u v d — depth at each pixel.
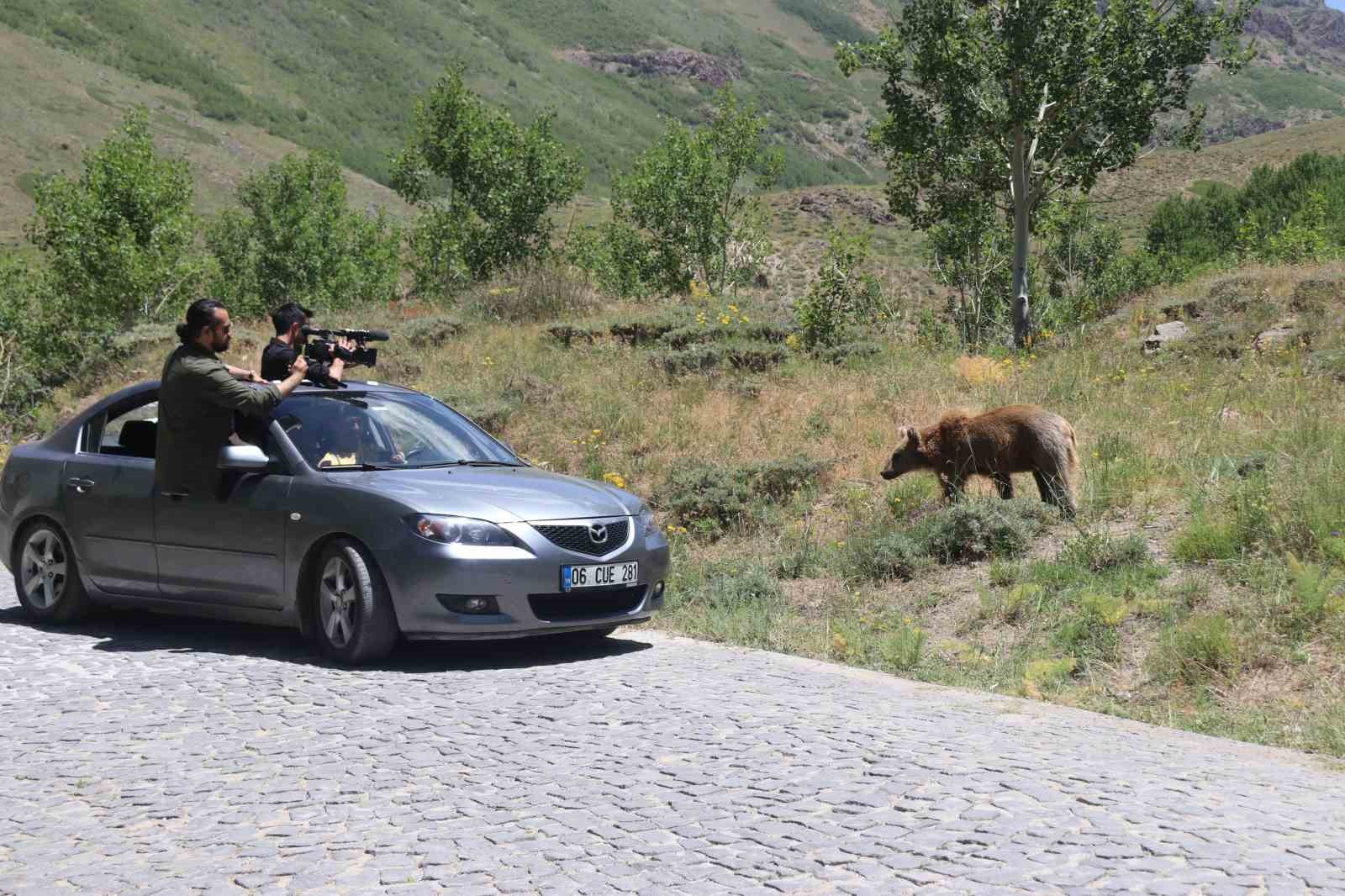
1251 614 7.13
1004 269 33.06
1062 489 9.54
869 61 27.66
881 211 89.50
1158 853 3.62
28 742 5.40
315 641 7.54
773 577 9.65
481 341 19.80
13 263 40.97
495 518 6.70
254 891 3.62
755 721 5.47
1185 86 26.36
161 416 7.34
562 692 6.15
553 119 45.94
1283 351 14.45
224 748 5.21
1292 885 3.32
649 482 12.43
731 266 45.19
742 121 45.59
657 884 3.57
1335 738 5.59
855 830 3.95
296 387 7.88
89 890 3.69
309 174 63.19
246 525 7.23
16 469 8.49
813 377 16.11
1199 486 9.37
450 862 3.81
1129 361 15.80
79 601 8.16
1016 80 25.98
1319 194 27.02
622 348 18.36
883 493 11.27
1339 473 8.75
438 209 46.41
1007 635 7.70
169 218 42.97
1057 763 4.77
